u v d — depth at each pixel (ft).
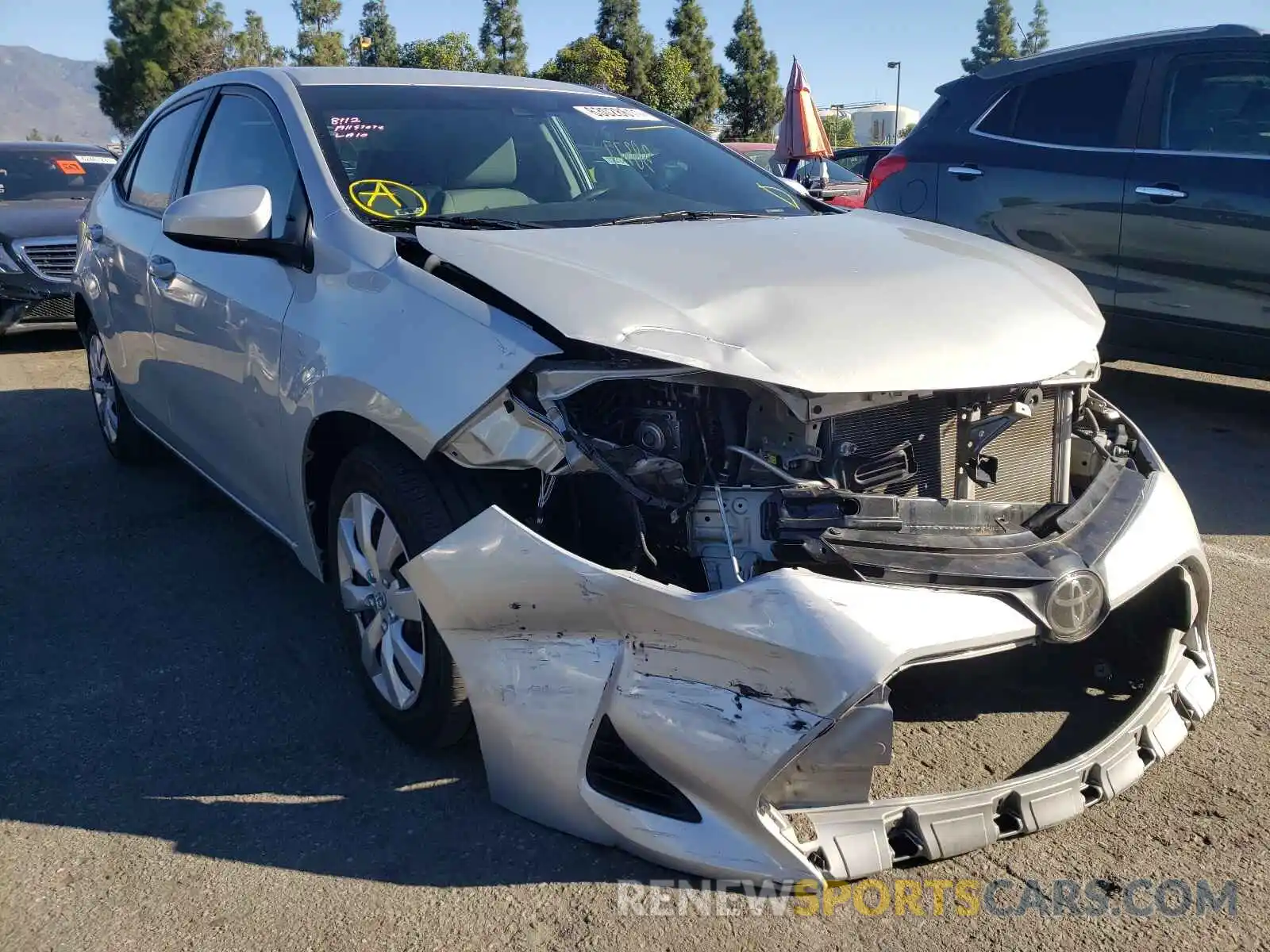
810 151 43.55
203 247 10.39
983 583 7.39
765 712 6.88
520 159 11.67
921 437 8.29
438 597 8.05
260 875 7.77
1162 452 18.10
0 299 28.50
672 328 7.73
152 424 15.34
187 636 11.73
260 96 12.31
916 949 7.00
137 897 7.57
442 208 10.62
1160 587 9.02
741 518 7.63
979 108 20.94
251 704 10.24
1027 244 19.97
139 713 10.10
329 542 10.09
